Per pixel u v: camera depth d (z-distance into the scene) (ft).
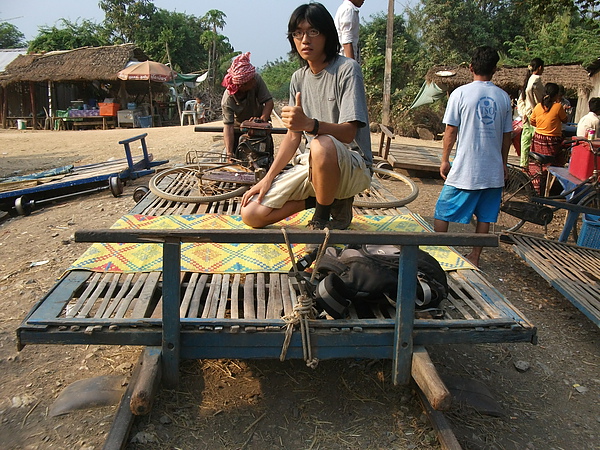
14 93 77.56
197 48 129.70
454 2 82.64
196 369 10.06
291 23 10.40
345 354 8.25
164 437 8.33
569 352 12.03
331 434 8.61
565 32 70.69
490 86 14.14
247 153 16.88
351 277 9.01
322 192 10.03
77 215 21.38
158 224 12.69
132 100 79.51
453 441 8.02
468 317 9.00
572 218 17.62
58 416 8.95
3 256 16.84
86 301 8.89
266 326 8.15
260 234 7.34
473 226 20.80
